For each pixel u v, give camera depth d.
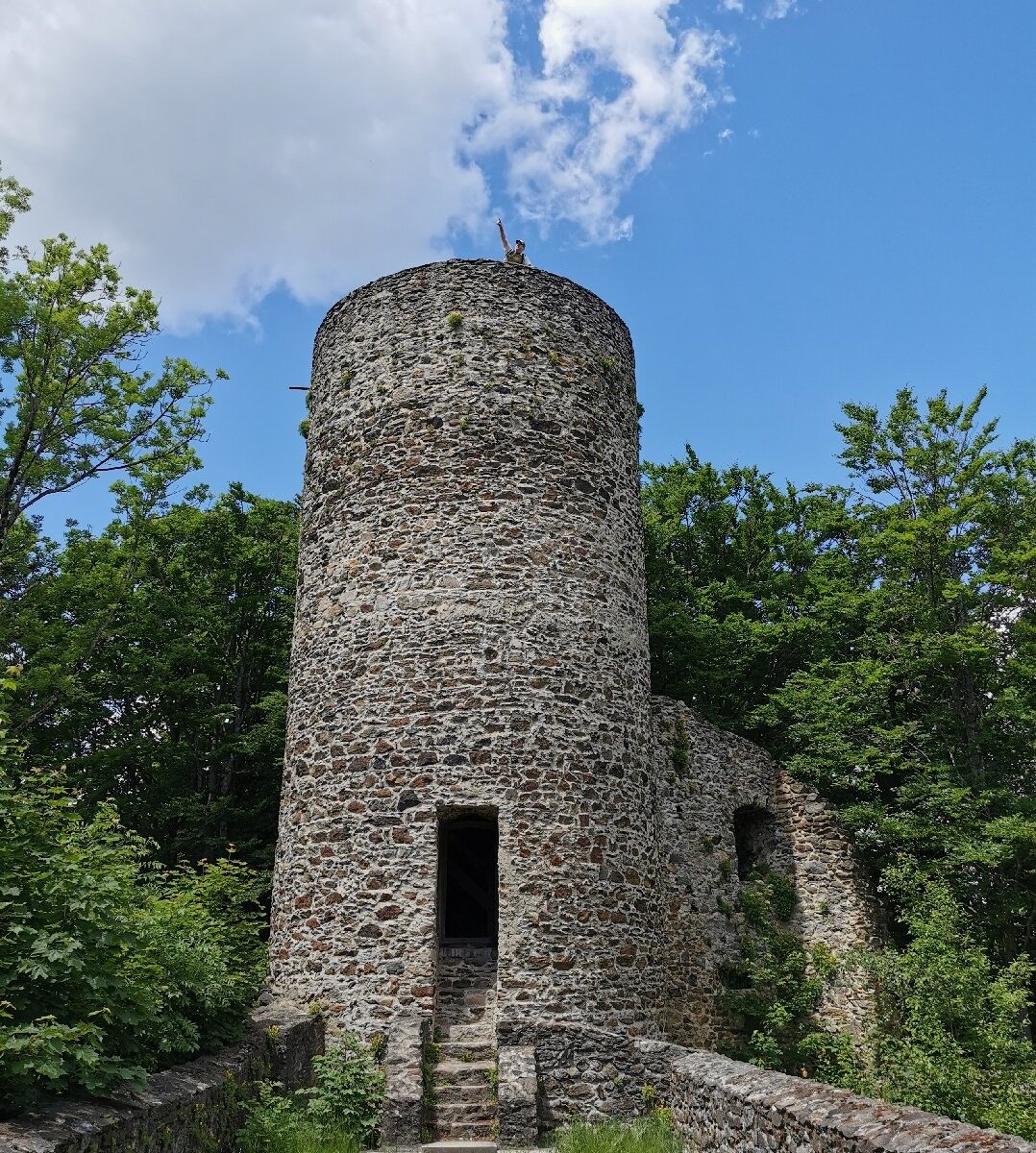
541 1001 10.77
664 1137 9.02
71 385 16.08
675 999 13.80
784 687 19.27
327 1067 9.95
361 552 12.84
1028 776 16.53
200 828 20.50
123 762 20.16
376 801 11.61
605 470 13.74
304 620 13.34
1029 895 15.19
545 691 12.08
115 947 6.50
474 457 12.91
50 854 6.26
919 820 15.46
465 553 12.48
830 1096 6.38
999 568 16.75
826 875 15.85
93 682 20.22
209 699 22.70
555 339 13.83
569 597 12.66
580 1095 10.27
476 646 12.05
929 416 18.30
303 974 11.34
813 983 14.67
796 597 23.06
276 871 12.61
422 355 13.48
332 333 14.57
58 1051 5.14
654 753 13.23
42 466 16.22
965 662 16.38
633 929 11.71
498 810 11.44
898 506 18.27
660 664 22.03
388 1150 9.31
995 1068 11.38
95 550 19.31
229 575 22.88
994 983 12.34
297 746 12.72
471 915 13.60
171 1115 6.37
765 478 25.70
